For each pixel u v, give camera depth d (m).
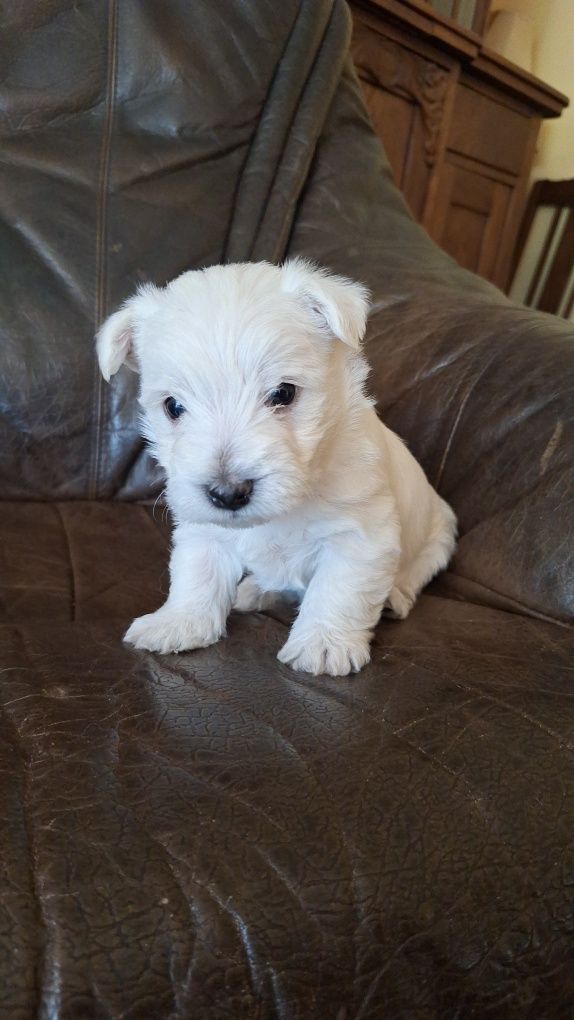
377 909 0.18
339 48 0.58
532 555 0.34
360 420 0.34
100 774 0.21
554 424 0.37
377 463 0.34
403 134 0.76
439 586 0.40
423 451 0.44
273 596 0.39
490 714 0.24
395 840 0.19
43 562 0.39
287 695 0.26
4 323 0.47
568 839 0.20
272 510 0.29
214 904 0.17
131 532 0.45
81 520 0.46
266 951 0.17
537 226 1.00
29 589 0.36
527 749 0.23
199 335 0.29
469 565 0.38
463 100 0.81
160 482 0.50
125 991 0.16
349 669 0.29
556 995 0.20
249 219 0.54
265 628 0.35
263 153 0.55
